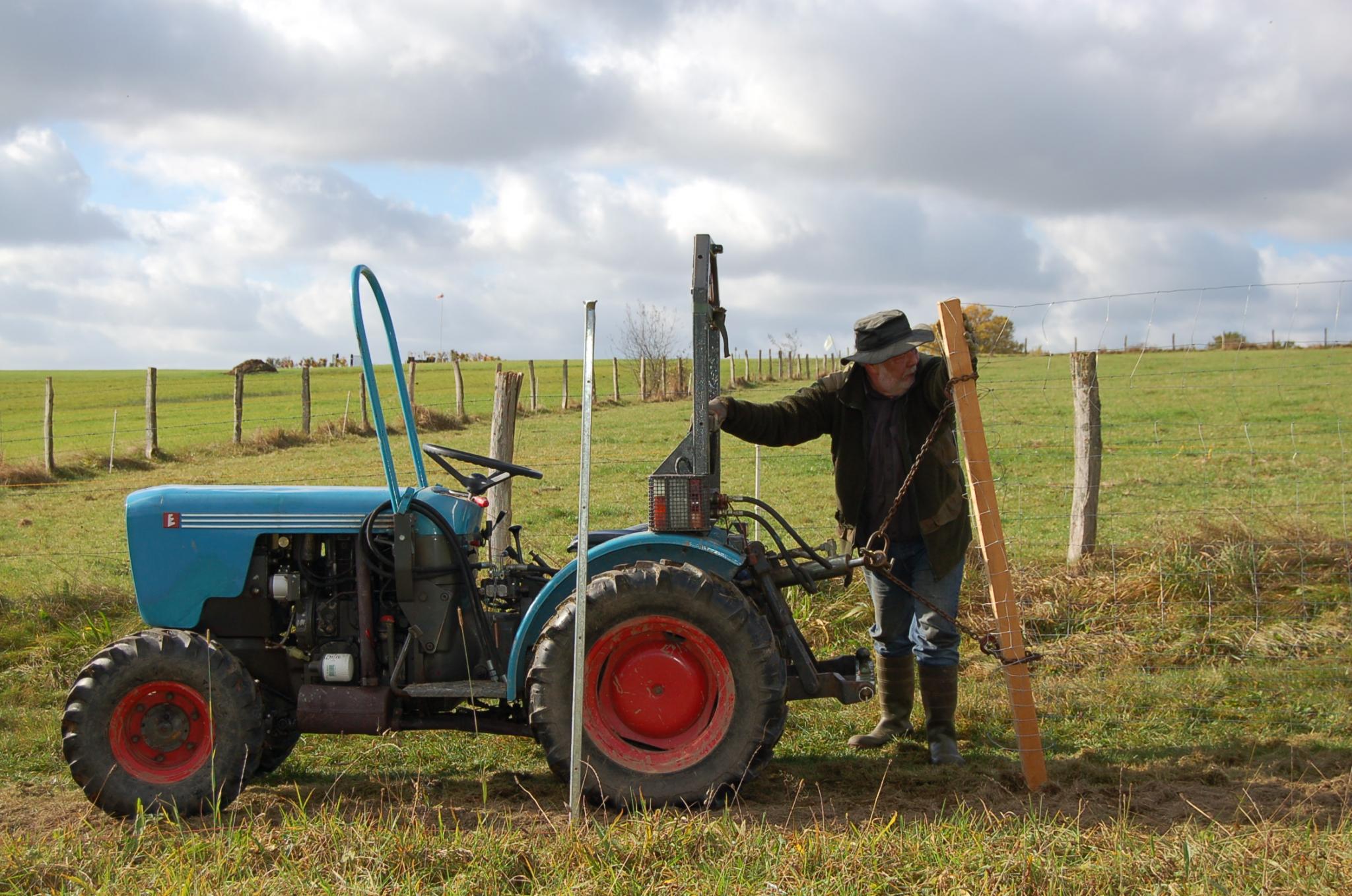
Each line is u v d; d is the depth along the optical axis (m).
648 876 3.44
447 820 4.21
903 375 4.85
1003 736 5.30
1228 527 7.86
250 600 4.64
